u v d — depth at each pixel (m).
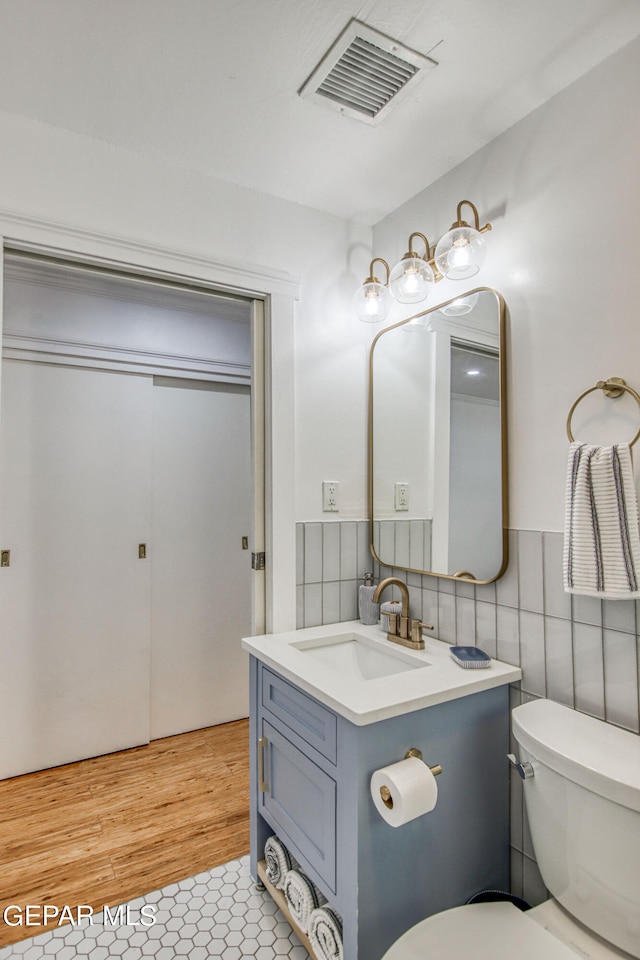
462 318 1.71
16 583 2.39
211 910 1.59
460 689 1.35
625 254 1.26
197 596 2.86
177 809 2.13
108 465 2.60
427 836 1.32
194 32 1.24
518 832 1.47
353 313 2.10
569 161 1.39
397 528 1.97
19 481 2.40
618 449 1.21
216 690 2.91
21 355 2.40
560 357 1.41
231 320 2.94
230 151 1.70
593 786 1.06
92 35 1.25
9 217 1.50
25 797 2.21
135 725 2.64
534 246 1.48
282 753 1.55
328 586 2.01
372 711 1.19
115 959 1.42
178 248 1.75
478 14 1.19
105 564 2.58
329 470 2.03
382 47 1.29
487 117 1.53
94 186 1.63
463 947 1.04
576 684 1.35
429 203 1.88
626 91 1.27
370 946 1.22
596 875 1.06
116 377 2.63
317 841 1.37
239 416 3.01
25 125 1.54
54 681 2.46
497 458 1.55
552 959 1.01
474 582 1.62
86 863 1.81
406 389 1.94
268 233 1.93
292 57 1.32
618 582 1.19
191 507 2.85
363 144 1.66
